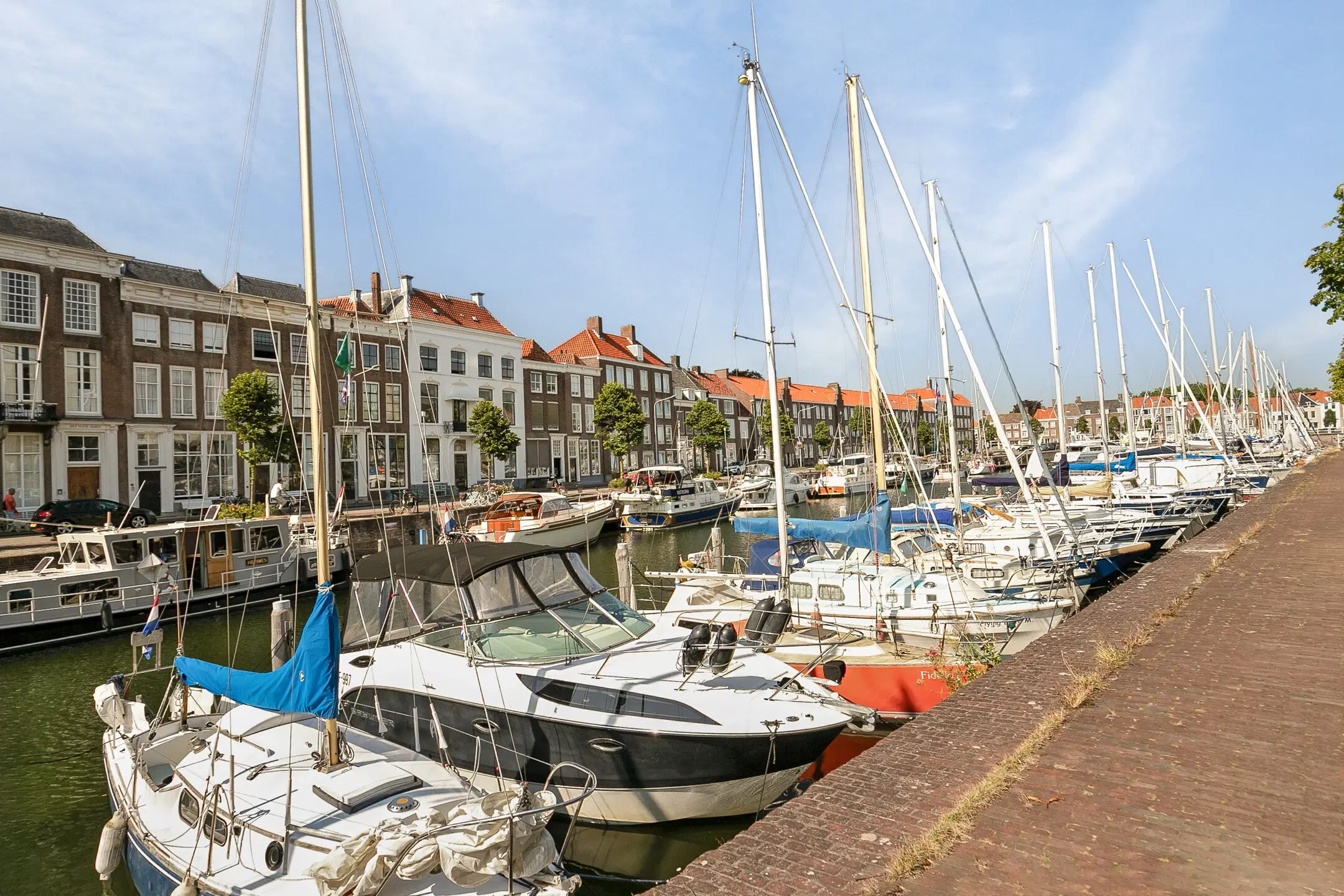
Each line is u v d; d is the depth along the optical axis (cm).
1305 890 281
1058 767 398
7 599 1485
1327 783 365
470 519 2952
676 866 700
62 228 2784
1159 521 1955
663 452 6106
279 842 514
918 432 6003
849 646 1066
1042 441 8062
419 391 3978
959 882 297
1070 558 1284
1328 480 2375
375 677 806
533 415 4844
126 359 2880
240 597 1878
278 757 616
